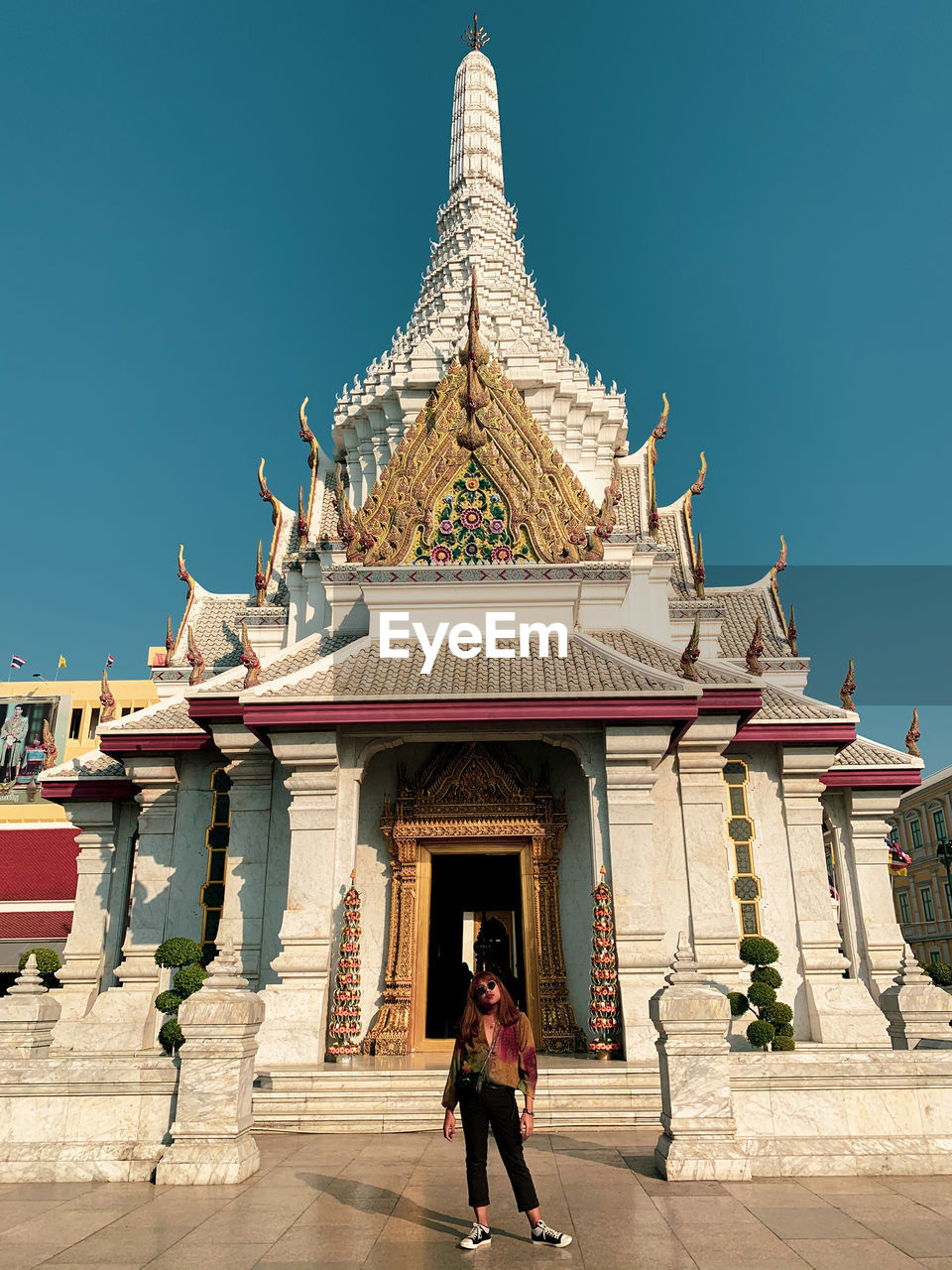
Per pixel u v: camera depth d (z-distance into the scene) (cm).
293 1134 1227
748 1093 957
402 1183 925
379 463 2678
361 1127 1238
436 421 2041
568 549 1958
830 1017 1727
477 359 2066
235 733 1798
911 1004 1455
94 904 2025
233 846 1797
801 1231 739
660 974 1548
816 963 1792
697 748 1825
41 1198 870
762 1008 1574
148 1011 1822
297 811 1639
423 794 1812
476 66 4353
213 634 2589
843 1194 856
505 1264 668
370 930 1781
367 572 1881
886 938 1998
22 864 3409
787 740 1884
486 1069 734
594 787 1669
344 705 1609
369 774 1870
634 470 2730
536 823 1791
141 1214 807
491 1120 737
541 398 2569
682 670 1719
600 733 1688
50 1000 1130
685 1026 955
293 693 1636
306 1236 739
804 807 1905
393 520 1980
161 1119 967
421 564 1945
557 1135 1189
